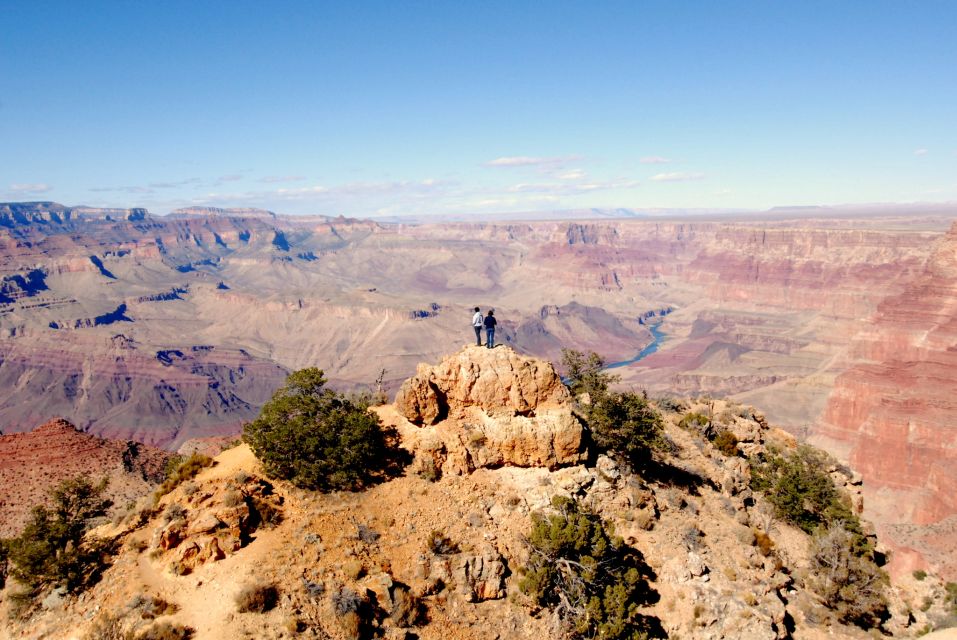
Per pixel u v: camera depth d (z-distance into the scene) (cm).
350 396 5172
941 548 7769
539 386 4466
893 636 4634
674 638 3691
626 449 5047
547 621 3512
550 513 4066
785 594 4494
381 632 3072
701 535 4591
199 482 3784
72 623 3022
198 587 3092
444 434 4378
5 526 5459
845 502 6384
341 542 3538
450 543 3703
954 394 13438
